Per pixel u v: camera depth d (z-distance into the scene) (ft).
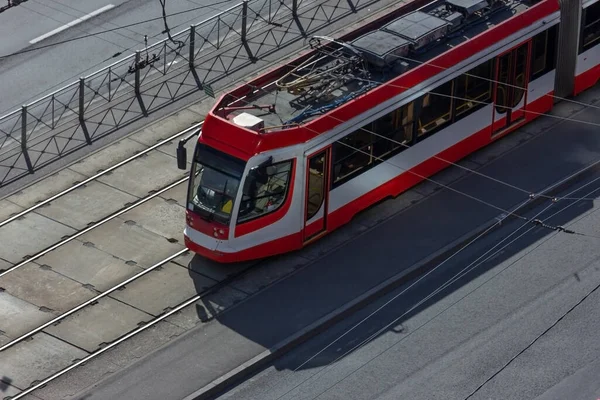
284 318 121.70
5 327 121.70
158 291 125.59
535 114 145.18
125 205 136.87
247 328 120.78
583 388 112.68
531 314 120.67
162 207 136.56
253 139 122.31
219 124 124.26
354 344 118.83
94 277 127.44
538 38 141.08
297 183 124.98
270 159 122.52
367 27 137.80
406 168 134.92
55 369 117.08
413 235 130.82
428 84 132.67
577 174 137.59
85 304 124.16
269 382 115.34
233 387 115.14
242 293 124.98
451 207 134.41
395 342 118.62
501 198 135.13
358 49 131.54
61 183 140.67
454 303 122.62
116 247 131.13
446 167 139.64
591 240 129.08
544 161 140.05
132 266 128.67
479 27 138.21
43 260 129.90
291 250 128.47
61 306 124.06
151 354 118.42
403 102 131.13
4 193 140.05
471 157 141.28
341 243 130.41
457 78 135.03
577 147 141.79
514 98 142.00
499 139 143.64
